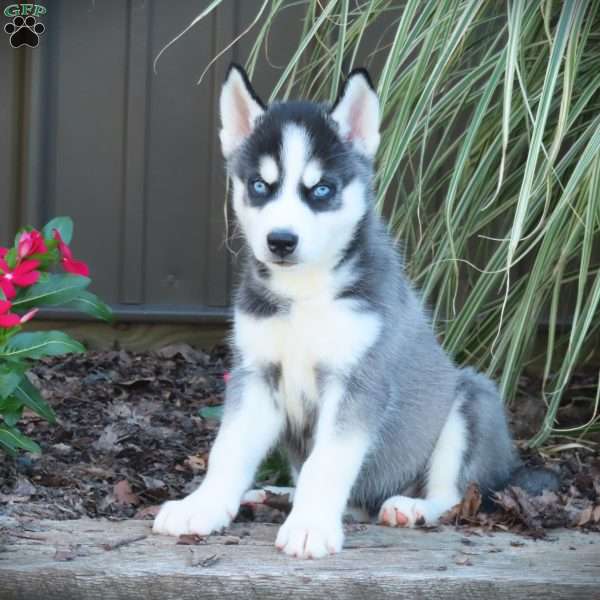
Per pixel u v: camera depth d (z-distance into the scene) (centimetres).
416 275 173
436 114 174
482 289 169
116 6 209
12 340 147
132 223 212
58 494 149
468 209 177
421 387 149
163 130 211
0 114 210
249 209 142
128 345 213
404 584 129
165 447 169
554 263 178
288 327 141
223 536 137
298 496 137
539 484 153
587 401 192
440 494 150
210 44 210
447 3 167
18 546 133
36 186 210
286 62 210
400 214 180
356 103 144
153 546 134
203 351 213
